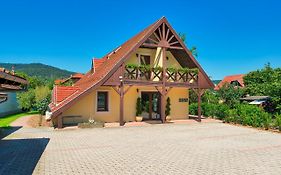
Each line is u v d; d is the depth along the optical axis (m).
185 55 21.36
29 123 20.39
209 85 21.61
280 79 27.16
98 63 26.39
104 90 19.70
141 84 19.00
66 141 12.50
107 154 9.82
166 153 10.04
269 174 7.48
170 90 22.30
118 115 20.19
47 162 8.62
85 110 19.05
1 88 10.37
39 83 41.06
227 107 22.16
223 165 8.38
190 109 27.19
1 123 20.41
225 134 14.86
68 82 41.38
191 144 11.87
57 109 16.42
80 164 8.40
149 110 21.59
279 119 16.58
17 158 9.15
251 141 12.73
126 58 18.48
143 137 13.70
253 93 38.16
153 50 21.80
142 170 7.77
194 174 7.43
